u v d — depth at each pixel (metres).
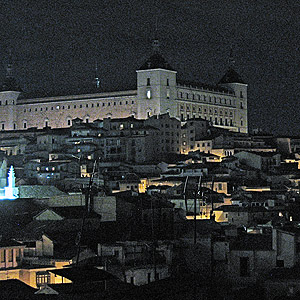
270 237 166.62
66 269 129.00
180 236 174.12
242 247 160.12
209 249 162.50
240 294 147.12
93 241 167.38
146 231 184.75
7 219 181.88
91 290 116.06
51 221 176.50
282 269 153.12
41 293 115.00
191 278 144.00
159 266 148.12
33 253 159.38
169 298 117.69
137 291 117.94
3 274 144.50
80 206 190.00
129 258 152.75
